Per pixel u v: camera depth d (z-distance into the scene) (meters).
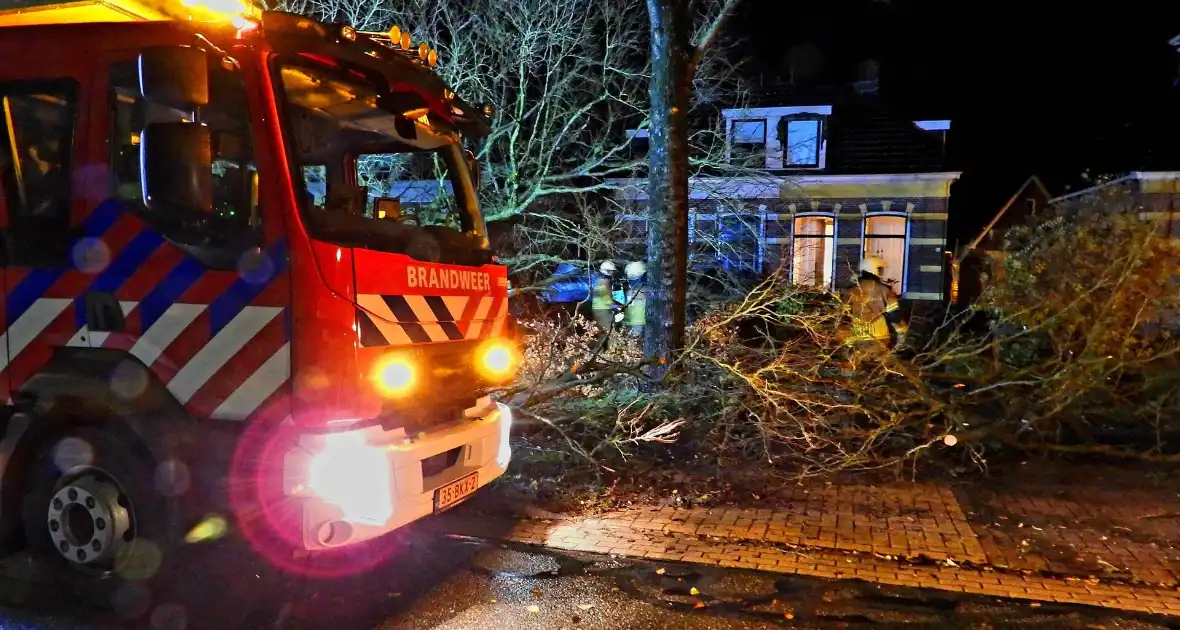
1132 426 7.75
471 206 4.95
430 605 3.89
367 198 4.68
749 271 13.02
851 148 19.09
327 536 3.43
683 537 4.90
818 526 5.10
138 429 3.61
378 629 3.62
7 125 3.76
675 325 7.65
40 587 3.97
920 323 10.57
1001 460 6.71
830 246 19.05
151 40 3.51
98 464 3.83
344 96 4.00
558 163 11.41
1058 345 7.16
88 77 3.59
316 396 3.30
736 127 14.66
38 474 4.04
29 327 3.75
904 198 18.50
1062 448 6.66
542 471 6.15
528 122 11.42
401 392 3.62
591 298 10.66
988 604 4.01
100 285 3.61
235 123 3.50
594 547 4.72
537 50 10.88
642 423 7.11
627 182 11.94
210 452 3.53
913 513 5.36
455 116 4.84
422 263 3.82
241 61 3.39
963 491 5.85
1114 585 4.25
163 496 3.72
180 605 3.79
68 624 3.60
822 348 6.93
